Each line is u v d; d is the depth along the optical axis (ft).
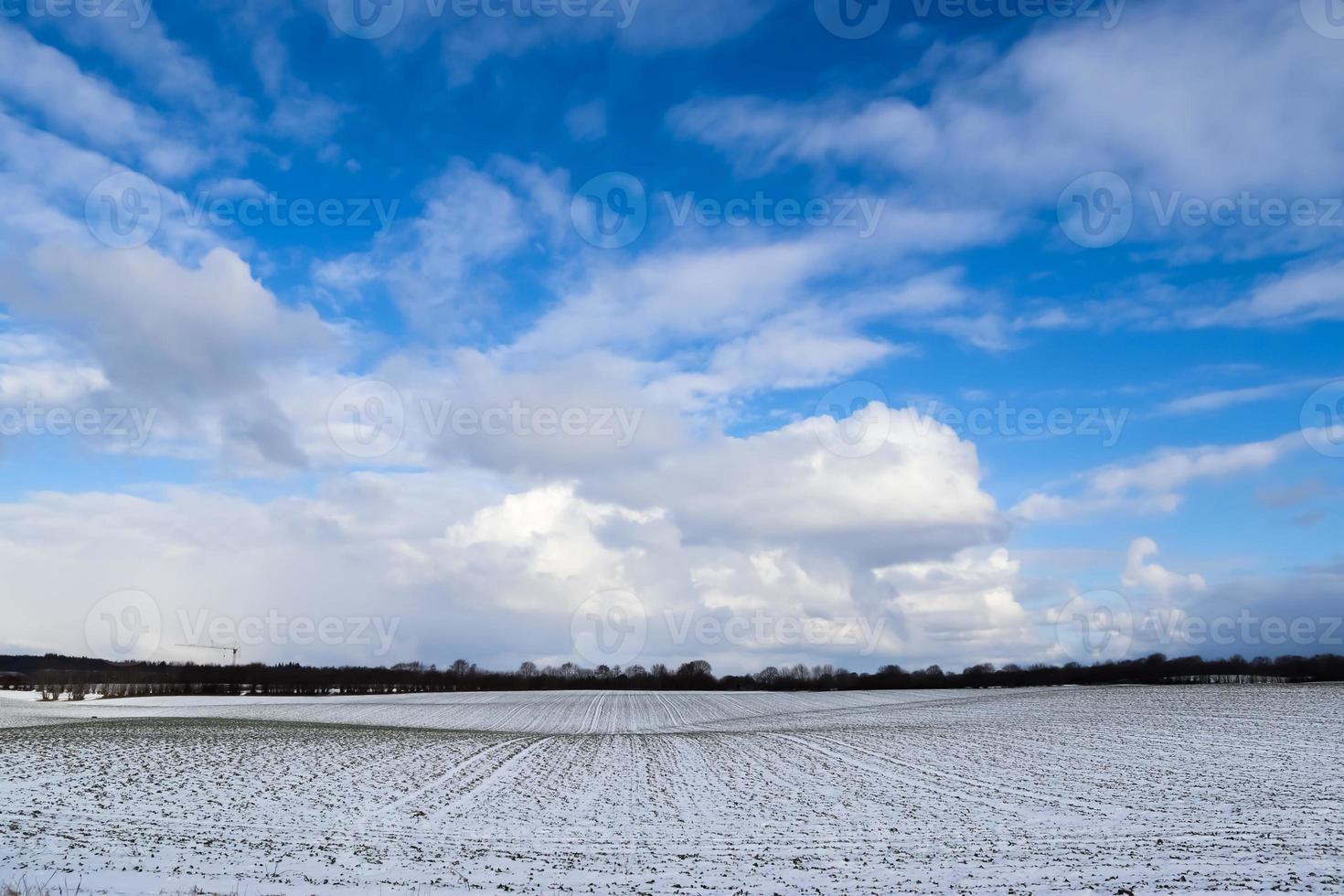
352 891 47.26
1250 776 91.35
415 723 201.26
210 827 65.36
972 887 49.42
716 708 269.85
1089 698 228.02
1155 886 48.42
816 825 71.46
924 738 144.15
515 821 73.26
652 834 67.92
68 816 67.26
